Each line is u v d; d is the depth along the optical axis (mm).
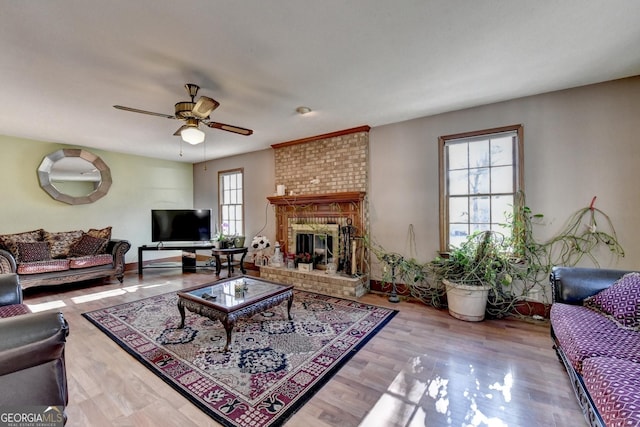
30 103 3213
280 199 5082
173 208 6812
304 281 4480
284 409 1751
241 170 6191
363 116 3830
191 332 2840
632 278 2016
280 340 2656
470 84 2898
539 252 3195
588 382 1438
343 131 4453
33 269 4059
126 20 1841
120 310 3477
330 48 2217
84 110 3438
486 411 1726
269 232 5754
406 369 2182
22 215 4742
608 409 1191
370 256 4352
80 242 4824
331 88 2941
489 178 3523
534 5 1768
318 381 2033
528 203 3242
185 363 2271
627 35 2080
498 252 3266
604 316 1970
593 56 2385
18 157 4699
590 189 2963
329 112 3658
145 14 1787
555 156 3115
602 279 2217
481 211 3576
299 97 3158
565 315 2031
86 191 5422
